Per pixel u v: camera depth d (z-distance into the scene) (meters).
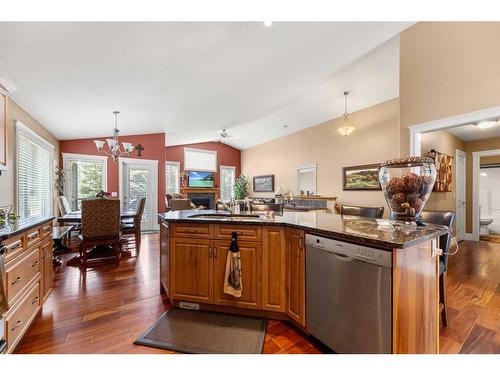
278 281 2.07
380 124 5.14
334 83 4.46
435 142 4.48
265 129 7.46
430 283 1.54
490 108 2.62
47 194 4.63
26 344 1.76
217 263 2.22
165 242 2.53
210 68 3.14
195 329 1.96
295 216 2.58
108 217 3.56
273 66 3.38
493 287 2.85
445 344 1.79
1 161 2.40
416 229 1.64
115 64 2.68
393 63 3.88
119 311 2.26
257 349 1.71
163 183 6.68
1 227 1.79
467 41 2.81
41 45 2.16
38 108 3.62
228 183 9.95
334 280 1.59
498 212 6.18
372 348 1.37
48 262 2.36
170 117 5.16
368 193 5.36
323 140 6.51
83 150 5.74
